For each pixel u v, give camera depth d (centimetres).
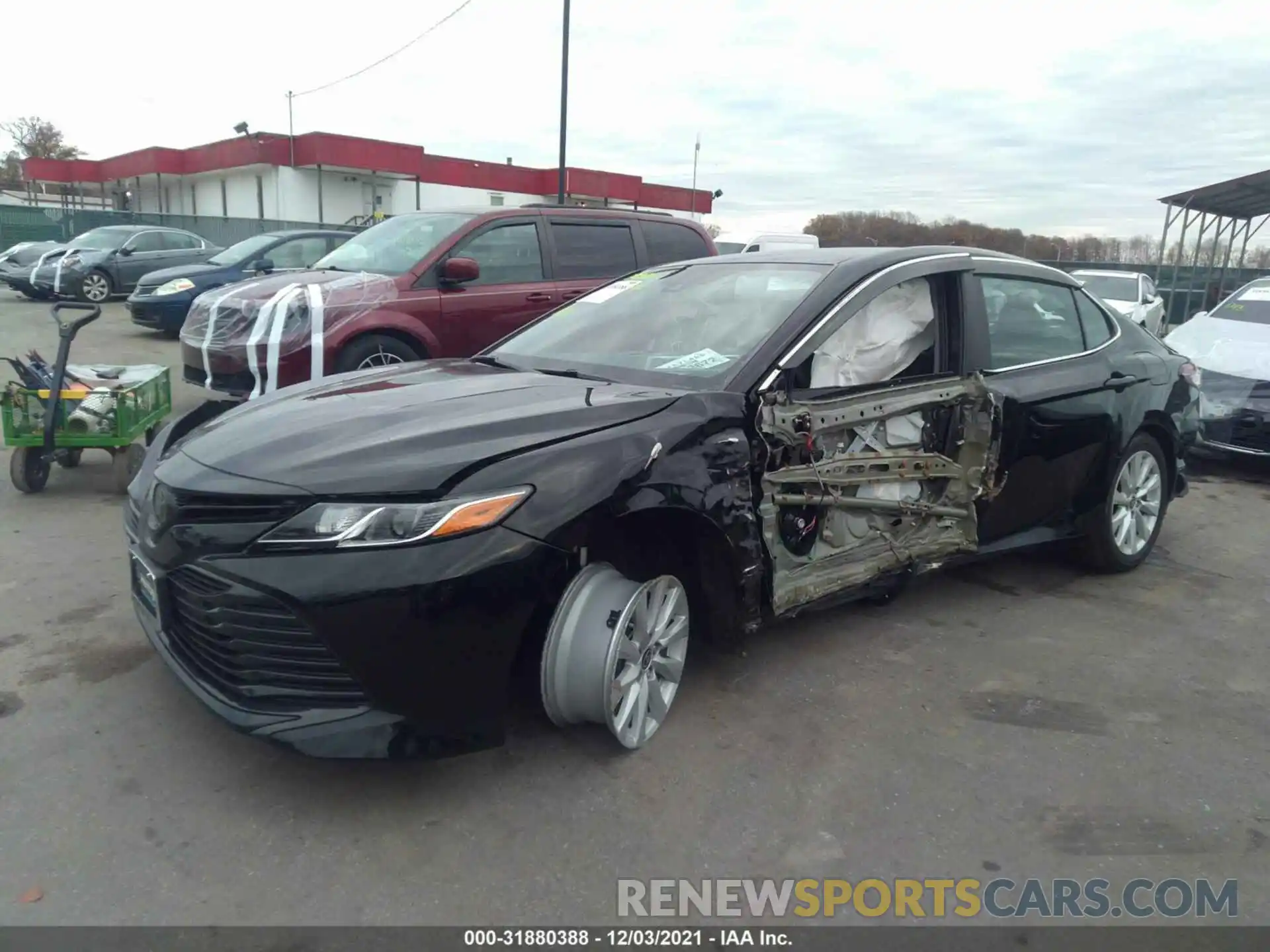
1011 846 271
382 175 3275
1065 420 435
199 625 272
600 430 291
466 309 709
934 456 383
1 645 367
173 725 314
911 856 265
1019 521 439
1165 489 527
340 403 317
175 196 3812
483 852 259
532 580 264
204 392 903
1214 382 748
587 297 453
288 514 254
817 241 2095
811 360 354
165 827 263
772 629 414
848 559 368
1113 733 337
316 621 248
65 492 588
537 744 311
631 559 306
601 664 282
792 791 293
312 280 688
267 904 236
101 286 1766
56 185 4441
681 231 846
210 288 1209
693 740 319
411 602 249
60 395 559
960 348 400
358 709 256
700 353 351
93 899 235
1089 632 428
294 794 280
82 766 290
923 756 316
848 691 359
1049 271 464
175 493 272
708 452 307
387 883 245
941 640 411
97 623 390
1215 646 418
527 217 754
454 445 271
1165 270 2144
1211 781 308
